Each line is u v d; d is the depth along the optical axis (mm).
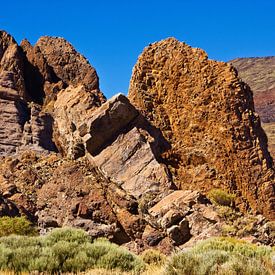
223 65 54562
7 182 41719
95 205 39281
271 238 36906
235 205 45500
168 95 54781
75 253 16219
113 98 47531
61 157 48500
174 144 50812
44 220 37906
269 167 50531
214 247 19578
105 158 45281
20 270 14891
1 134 52750
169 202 39906
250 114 52594
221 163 48781
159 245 36250
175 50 56812
